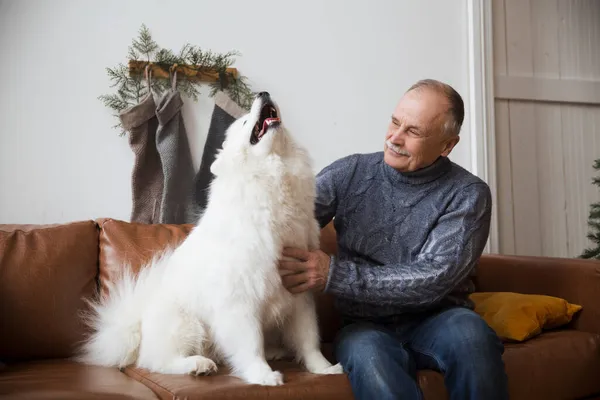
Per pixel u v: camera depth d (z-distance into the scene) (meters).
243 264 1.43
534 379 1.77
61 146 2.34
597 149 3.60
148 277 1.73
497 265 2.41
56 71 2.33
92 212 2.37
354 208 1.78
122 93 2.39
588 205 3.55
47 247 1.86
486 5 3.10
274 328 1.66
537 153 3.41
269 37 2.63
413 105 1.64
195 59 2.48
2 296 1.74
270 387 1.33
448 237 1.60
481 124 3.07
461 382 1.43
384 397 1.34
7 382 1.39
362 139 2.81
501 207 3.30
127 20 2.42
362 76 2.82
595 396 1.98
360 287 1.52
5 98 2.27
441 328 1.51
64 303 1.82
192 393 1.26
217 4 2.54
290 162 1.57
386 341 1.48
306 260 1.52
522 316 1.93
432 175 1.71
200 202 2.42
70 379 1.43
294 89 2.68
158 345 1.55
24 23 2.30
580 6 3.58
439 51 3.00
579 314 2.12
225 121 2.47
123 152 2.42
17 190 2.28
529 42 3.40
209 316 1.55
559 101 3.48
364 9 2.82
